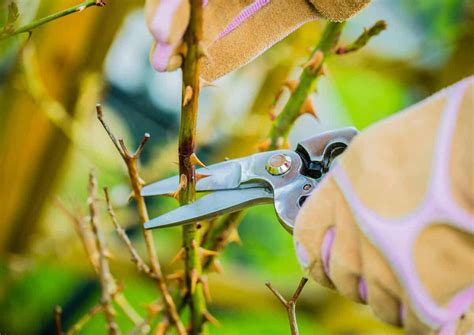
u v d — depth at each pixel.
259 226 1.47
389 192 0.59
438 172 0.58
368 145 0.60
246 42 0.68
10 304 1.35
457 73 1.25
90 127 1.23
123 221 1.17
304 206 0.62
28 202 1.21
